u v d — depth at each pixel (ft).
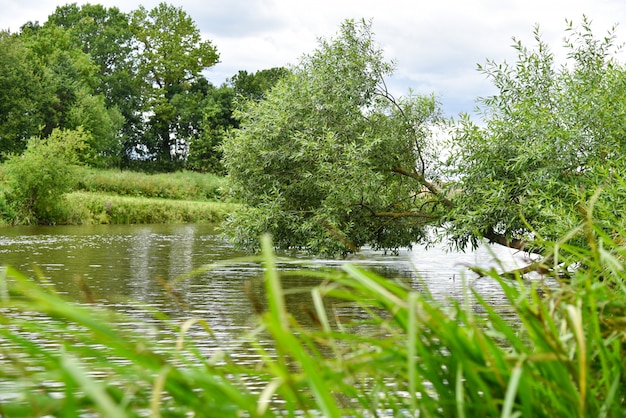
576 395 3.83
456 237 41.63
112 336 3.07
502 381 3.74
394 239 48.14
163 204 126.31
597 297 4.83
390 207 47.19
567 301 4.71
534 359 3.66
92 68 235.81
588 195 31.58
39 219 106.52
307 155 43.83
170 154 254.47
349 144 44.39
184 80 258.57
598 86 38.37
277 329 2.92
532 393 3.91
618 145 35.24
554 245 5.24
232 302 33.53
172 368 3.21
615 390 4.06
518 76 40.88
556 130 36.78
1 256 55.52
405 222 47.03
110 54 257.55
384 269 48.96
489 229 40.22
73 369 2.41
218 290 38.19
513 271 4.88
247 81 269.85
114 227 104.47
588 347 4.28
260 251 48.60
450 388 4.18
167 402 3.81
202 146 235.81
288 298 33.94
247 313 30.07
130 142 247.91
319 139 44.32
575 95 37.91
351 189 42.14
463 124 40.52
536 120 37.99
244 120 47.55
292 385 3.30
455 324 3.95
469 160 40.42
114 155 235.61
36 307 2.89
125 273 45.70
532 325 4.08
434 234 42.86
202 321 4.19
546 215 32.17
